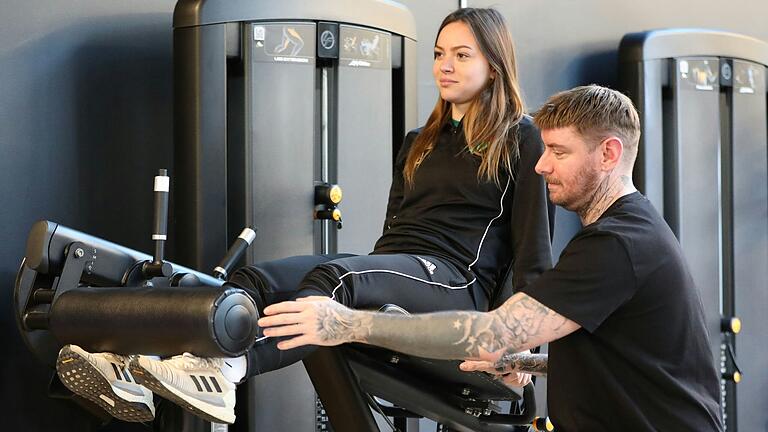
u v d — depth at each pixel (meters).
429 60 5.26
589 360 2.38
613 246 2.33
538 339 2.34
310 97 4.22
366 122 4.37
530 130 3.24
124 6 4.35
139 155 4.39
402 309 2.86
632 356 2.36
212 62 4.05
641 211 2.42
